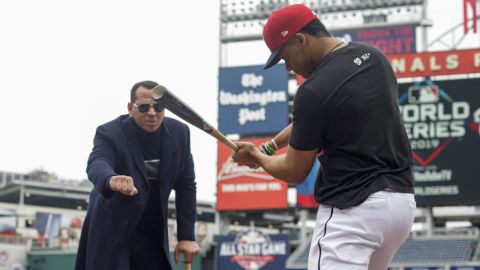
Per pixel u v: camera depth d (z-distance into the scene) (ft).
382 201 13.28
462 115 88.28
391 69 14.23
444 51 89.97
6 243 117.80
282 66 95.96
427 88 89.81
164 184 18.94
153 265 19.22
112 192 16.94
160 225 19.16
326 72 13.67
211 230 136.36
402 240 14.01
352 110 13.47
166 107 15.97
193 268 103.04
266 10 101.86
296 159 14.10
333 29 97.09
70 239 134.21
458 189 87.40
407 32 94.32
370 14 97.19
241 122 96.02
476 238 96.43
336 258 13.35
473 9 91.81
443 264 91.71
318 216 14.02
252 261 96.53
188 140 19.72
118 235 18.24
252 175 94.63
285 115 94.94
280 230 140.05
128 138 18.66
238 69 96.99
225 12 102.94
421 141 89.25
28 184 155.63
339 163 13.71
